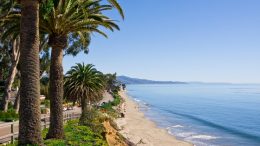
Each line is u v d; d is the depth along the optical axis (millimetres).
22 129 18109
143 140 42688
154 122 76625
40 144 18359
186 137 56125
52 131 23391
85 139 26156
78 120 39031
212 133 63094
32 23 18516
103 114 47062
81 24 23281
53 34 23125
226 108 130875
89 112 38219
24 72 18281
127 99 167875
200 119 90125
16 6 28750
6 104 45750
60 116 23578
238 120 90688
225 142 52844
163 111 113250
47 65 56844
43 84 84375
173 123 78062
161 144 43875
